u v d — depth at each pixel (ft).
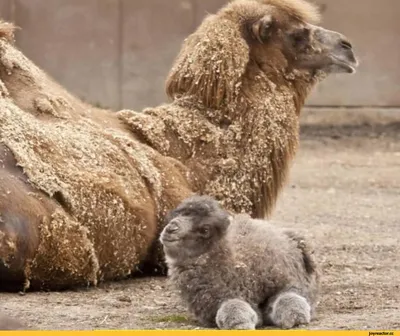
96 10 205.57
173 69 88.28
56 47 204.64
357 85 210.59
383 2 209.05
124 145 80.07
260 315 61.11
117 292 73.61
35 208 70.18
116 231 75.15
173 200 80.23
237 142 84.84
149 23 207.00
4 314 62.39
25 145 72.79
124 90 206.90
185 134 84.79
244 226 63.67
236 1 88.99
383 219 120.06
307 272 63.82
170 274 61.26
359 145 191.72
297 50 88.22
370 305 69.05
